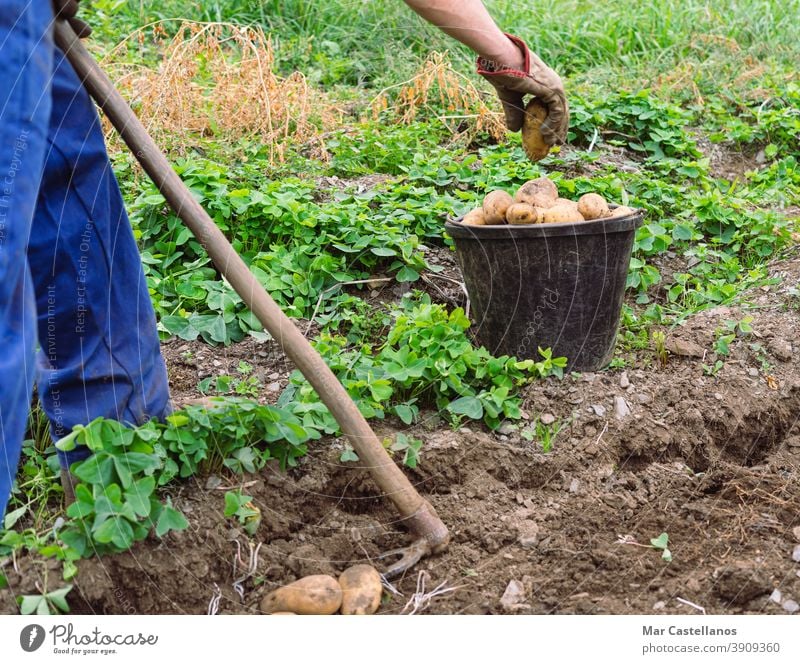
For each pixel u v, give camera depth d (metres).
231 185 3.57
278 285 2.98
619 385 2.68
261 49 4.29
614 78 5.46
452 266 3.29
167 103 3.93
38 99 1.69
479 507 2.28
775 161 4.62
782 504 2.28
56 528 1.99
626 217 2.55
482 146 4.55
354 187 3.72
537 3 6.54
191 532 2.03
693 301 3.21
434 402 2.59
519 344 2.66
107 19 5.61
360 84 5.34
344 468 2.29
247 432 2.19
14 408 1.66
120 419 2.10
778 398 2.69
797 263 3.37
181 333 2.78
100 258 2.02
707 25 6.29
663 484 2.37
